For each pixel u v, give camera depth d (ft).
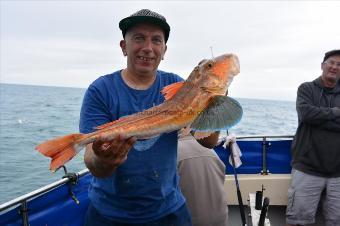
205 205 4.60
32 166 17.76
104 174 3.18
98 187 3.70
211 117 3.04
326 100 7.06
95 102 3.50
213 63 3.11
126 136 2.95
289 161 7.56
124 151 3.01
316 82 7.18
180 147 4.76
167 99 3.20
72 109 69.97
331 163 6.69
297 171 6.97
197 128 3.07
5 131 33.68
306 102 7.06
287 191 7.32
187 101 3.12
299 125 7.04
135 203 3.55
